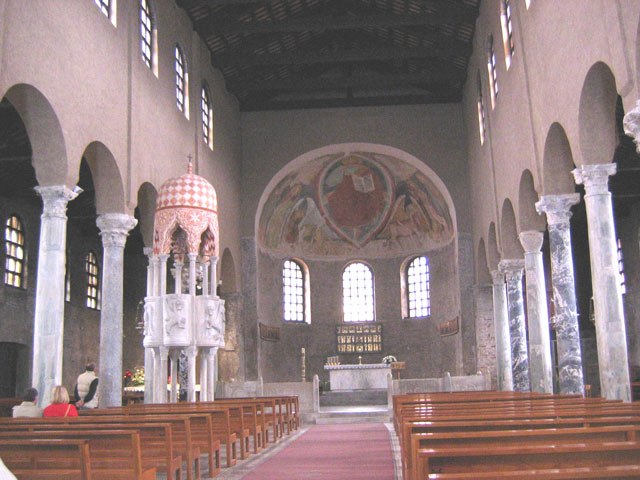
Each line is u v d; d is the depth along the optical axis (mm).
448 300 32562
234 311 29094
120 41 17250
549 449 4227
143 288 31703
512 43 19500
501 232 22594
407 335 35125
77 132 14523
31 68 12719
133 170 17469
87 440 5672
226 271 29141
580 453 4305
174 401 17094
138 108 18109
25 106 13484
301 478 9242
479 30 24797
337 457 11711
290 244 34969
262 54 27453
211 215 17344
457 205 30297
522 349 22422
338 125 31453
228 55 27125
